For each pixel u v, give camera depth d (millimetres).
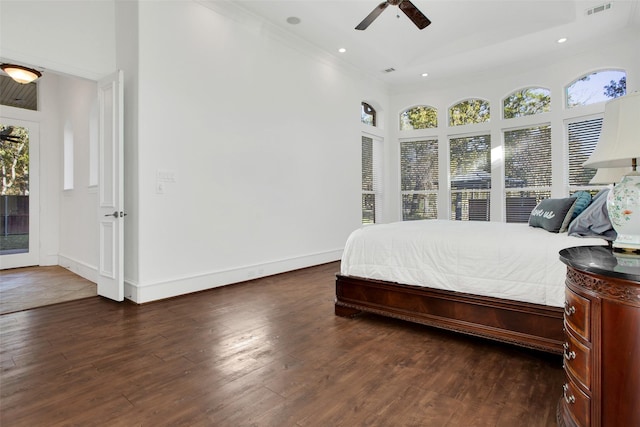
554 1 4141
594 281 1198
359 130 6109
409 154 6852
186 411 1581
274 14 4199
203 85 3752
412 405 1630
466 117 6215
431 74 6156
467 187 6223
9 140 4996
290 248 4805
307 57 5051
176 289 3523
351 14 4398
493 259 2217
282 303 3309
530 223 2883
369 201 6531
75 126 4766
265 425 1481
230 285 3994
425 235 2572
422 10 4414
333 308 3162
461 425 1480
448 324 2375
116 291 3307
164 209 3439
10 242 5051
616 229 1521
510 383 1832
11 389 1768
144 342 2373
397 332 2582
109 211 3400
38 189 5227
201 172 3738
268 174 4477
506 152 5836
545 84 5355
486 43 4980
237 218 4105
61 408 1604
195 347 2293
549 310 1999
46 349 2258
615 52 4707
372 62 5656
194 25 3670
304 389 1774
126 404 1637
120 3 3512
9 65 3748
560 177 5227
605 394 1161
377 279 2736
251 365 2039
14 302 3334
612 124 1388
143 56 3279
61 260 5242
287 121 4734
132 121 3326
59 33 3262
